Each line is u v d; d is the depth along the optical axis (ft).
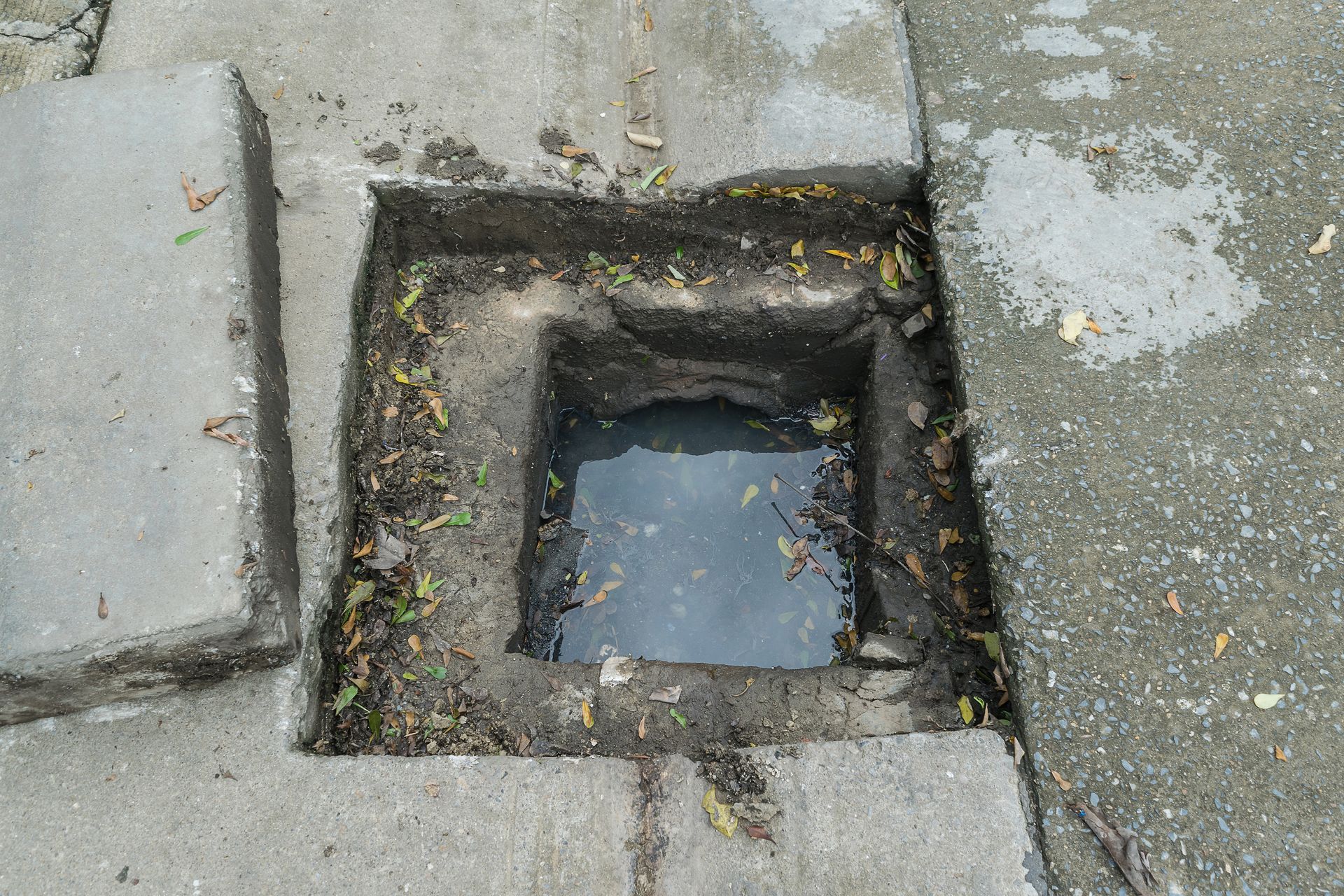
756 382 12.11
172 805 7.07
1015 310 9.25
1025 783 7.22
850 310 10.89
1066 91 10.52
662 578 11.35
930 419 10.37
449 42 11.17
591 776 7.31
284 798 7.12
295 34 11.05
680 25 11.66
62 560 7.11
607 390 12.28
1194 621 7.65
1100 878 6.78
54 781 7.12
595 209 10.73
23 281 8.20
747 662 10.59
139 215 8.53
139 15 11.16
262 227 9.06
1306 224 9.49
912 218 10.62
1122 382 8.77
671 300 11.10
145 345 7.96
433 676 8.55
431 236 10.91
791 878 6.92
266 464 7.80
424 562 9.25
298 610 7.86
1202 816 6.95
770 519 11.73
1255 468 8.26
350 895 6.79
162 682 7.34
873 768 7.31
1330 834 6.86
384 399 9.86
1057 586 7.86
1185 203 9.69
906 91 10.68
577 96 11.17
